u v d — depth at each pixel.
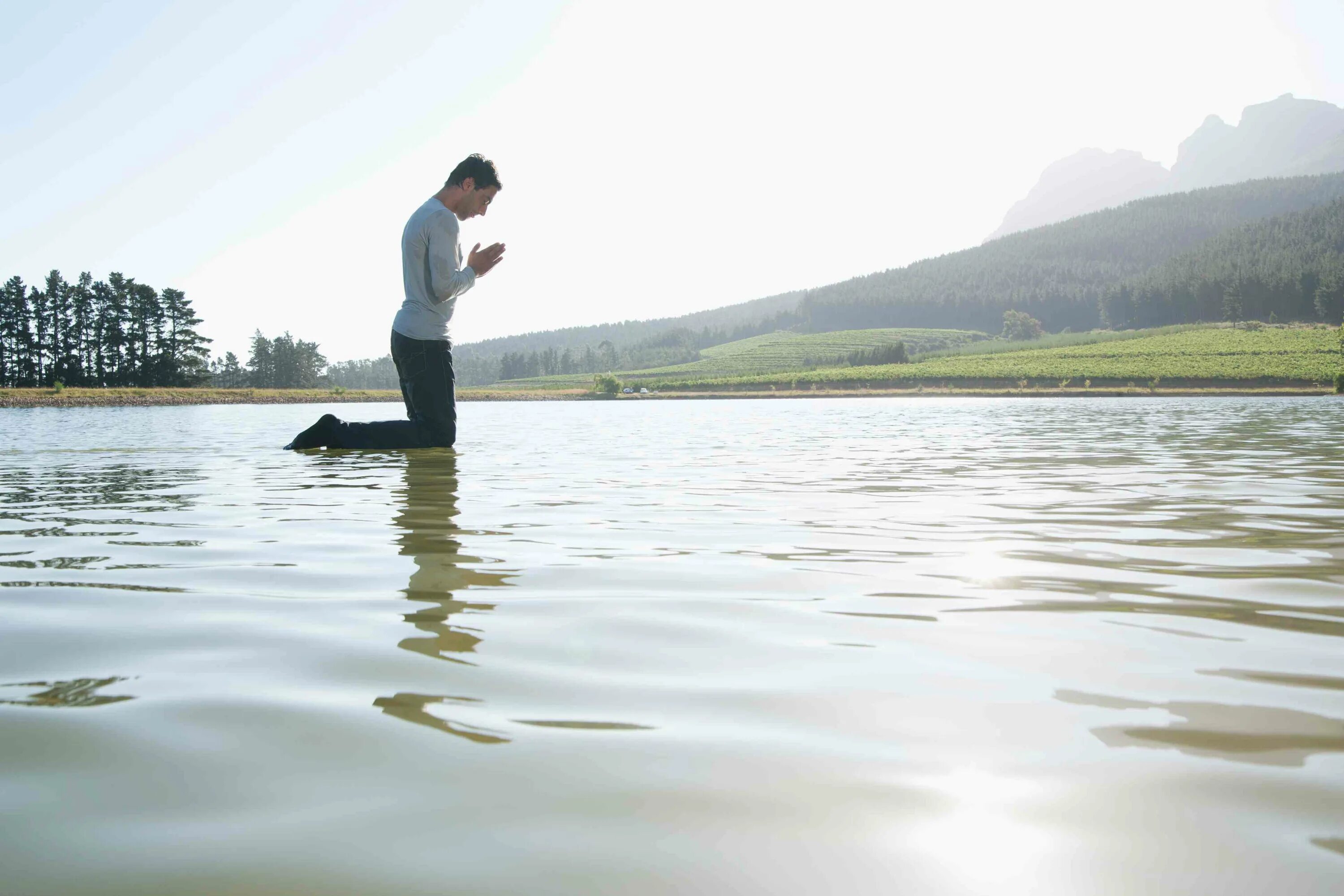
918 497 4.68
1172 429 13.34
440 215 8.45
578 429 14.60
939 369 109.06
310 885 0.96
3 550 3.14
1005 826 1.08
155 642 1.94
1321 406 29.38
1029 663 1.75
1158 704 1.51
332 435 8.88
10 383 79.25
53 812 1.13
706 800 1.16
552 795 1.18
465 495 4.85
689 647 1.88
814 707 1.51
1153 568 2.75
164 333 85.75
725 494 4.88
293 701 1.55
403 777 1.23
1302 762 1.26
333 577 2.64
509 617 2.14
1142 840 1.04
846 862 1.00
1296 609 2.21
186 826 1.09
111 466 6.87
